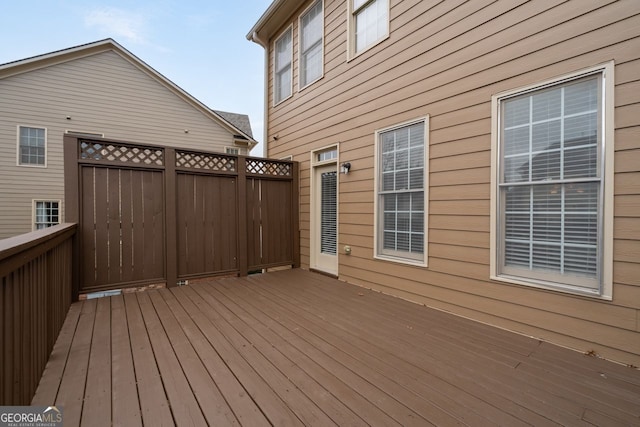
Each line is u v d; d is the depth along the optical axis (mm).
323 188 5133
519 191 2557
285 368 1948
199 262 4379
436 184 3180
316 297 3629
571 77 2209
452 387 1731
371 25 4086
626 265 1980
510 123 2605
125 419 1453
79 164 3518
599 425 1424
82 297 3654
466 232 2904
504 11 2602
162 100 9242
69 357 2102
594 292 2104
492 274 2691
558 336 2285
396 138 3707
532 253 2477
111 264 3717
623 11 1979
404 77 3549
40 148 7707
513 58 2545
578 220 2219
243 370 1924
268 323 2762
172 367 1962
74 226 3221
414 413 1498
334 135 4715
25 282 1529
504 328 2609
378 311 3107
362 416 1475
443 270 3111
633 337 1953
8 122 7301
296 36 5691
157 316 2953
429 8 3248
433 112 3213
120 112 8586
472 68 2850
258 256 5023
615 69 2010
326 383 1772
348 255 4426
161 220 4066
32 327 1656
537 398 1632
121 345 2299
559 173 2303
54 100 7758
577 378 1830
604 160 2055
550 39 2320
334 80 4707
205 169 4422
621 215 1995
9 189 7371
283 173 5359
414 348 2242
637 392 1687
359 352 2178
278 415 1482
